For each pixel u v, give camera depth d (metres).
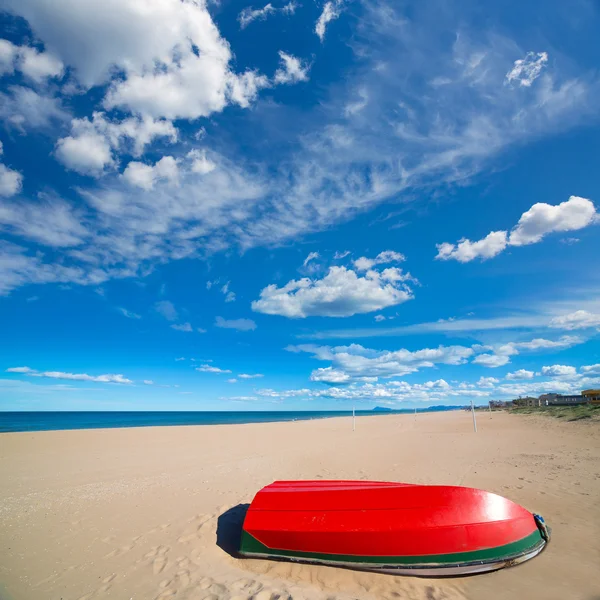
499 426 23.78
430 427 27.09
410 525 4.61
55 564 4.98
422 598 3.95
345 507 4.95
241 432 25.22
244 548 5.03
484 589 4.09
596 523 5.82
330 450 14.70
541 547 4.86
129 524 6.39
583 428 18.12
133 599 4.06
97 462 12.66
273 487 5.75
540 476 8.91
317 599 3.89
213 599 3.96
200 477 9.84
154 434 23.11
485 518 4.67
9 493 8.68
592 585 4.08
